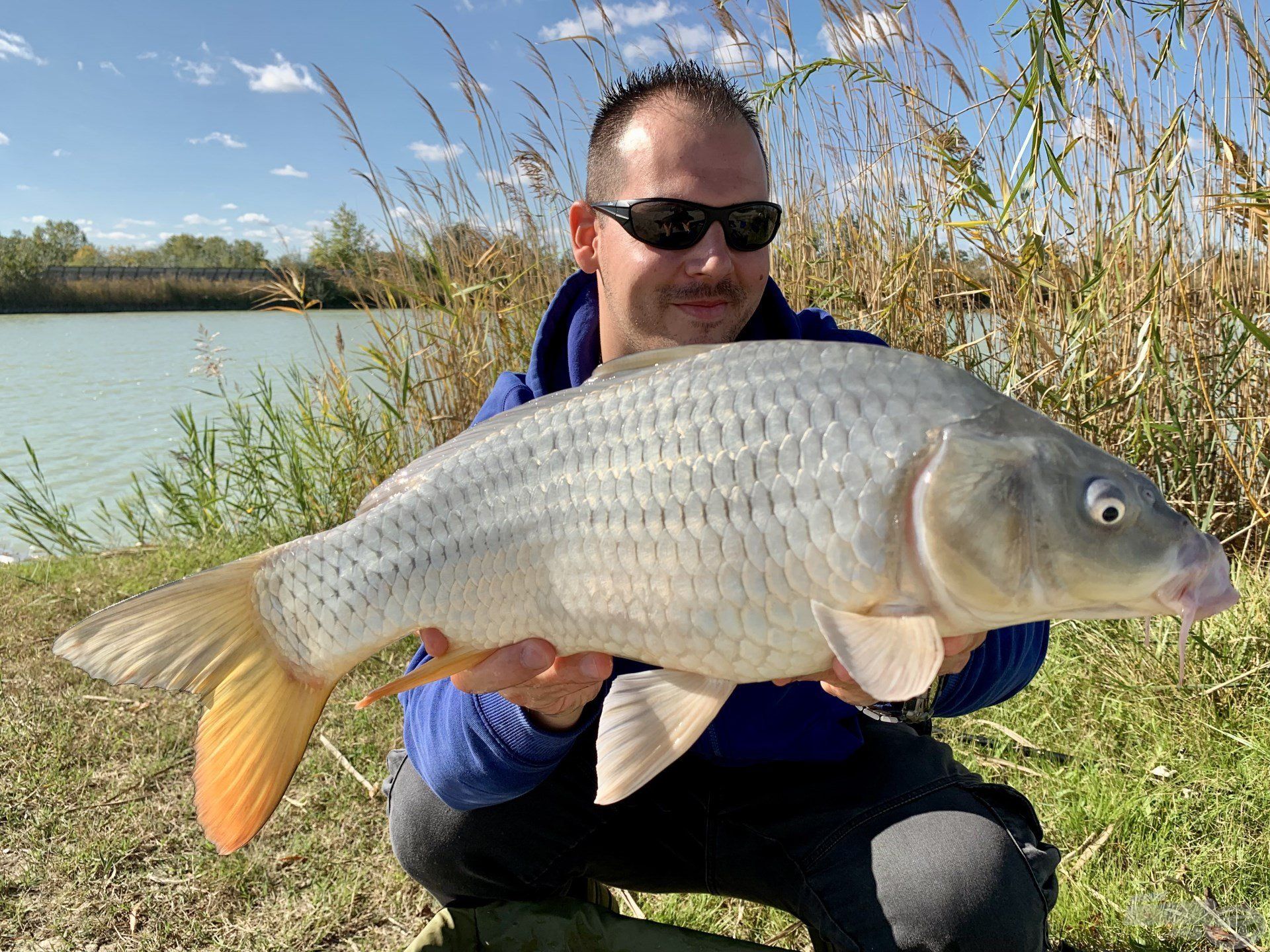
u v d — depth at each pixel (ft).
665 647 1.94
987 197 4.82
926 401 1.83
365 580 2.16
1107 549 1.78
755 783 2.44
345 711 4.52
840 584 1.82
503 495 2.06
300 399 7.54
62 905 3.16
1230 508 5.32
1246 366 5.48
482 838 2.53
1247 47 4.91
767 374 1.90
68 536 7.72
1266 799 3.20
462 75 6.63
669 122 2.56
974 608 1.82
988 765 3.67
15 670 4.99
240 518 7.83
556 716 2.25
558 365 2.96
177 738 4.24
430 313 6.97
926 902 2.05
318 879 3.29
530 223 6.98
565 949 2.49
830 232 6.26
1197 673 3.92
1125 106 5.30
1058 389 5.21
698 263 2.56
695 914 2.97
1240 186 5.00
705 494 1.87
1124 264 5.37
